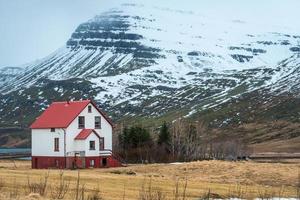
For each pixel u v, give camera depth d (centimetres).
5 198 5106
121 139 18588
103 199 5975
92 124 14912
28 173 9356
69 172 10631
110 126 15262
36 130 14988
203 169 11212
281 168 11156
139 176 9838
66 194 5941
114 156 15288
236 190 7762
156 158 17612
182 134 19600
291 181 9556
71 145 14500
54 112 15138
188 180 9425
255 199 6638
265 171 10644
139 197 6244
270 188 8406
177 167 11675
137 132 18638
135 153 17888
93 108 14975
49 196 5553
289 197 7169
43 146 14825
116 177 9262
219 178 9962
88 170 12562
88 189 6956
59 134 14500
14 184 6806
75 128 14575
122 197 6278
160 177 9838
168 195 6681
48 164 14675
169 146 18762
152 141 18900
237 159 18838
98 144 14638
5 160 19162
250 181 9512
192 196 6744
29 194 5525
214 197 6769
